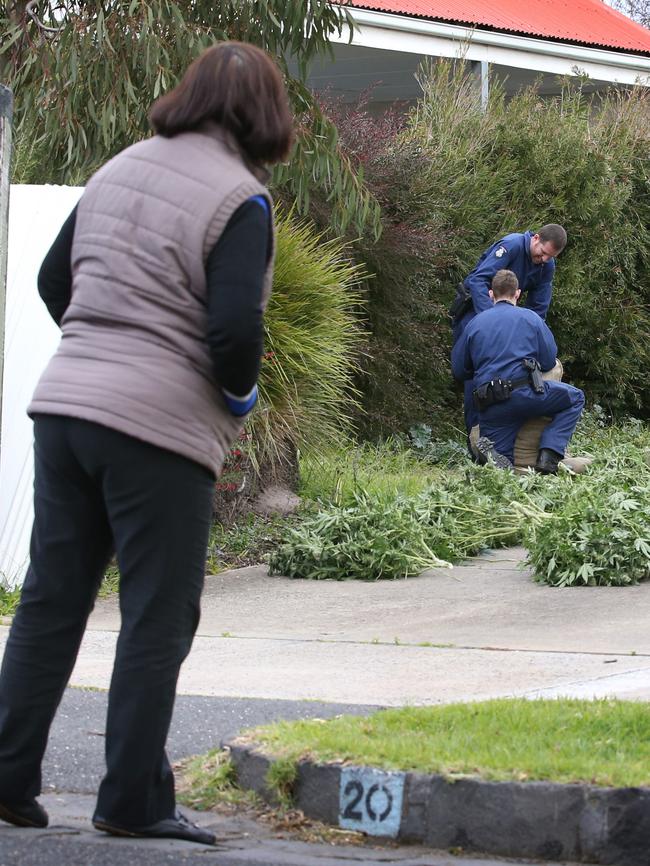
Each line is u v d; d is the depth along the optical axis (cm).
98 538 477
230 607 989
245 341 442
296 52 1459
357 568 1100
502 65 2898
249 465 1267
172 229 452
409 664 768
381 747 510
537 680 713
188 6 1401
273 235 466
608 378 2203
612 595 991
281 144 477
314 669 758
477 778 475
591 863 461
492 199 2016
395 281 1795
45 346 1038
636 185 2239
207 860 442
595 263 2123
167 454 452
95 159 1403
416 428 1861
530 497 1239
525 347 1440
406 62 3073
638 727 551
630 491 1141
